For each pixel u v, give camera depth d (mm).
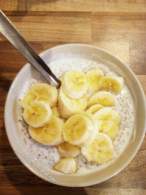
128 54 282
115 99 251
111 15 291
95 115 243
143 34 288
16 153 234
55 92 247
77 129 234
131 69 276
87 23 289
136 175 254
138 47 284
